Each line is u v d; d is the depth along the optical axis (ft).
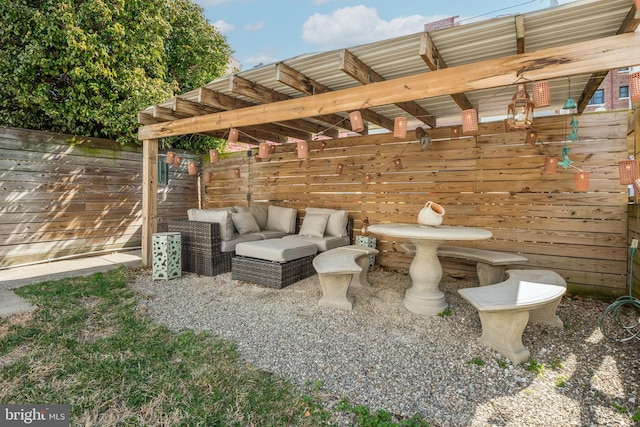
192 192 24.29
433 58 8.35
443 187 15.24
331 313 10.35
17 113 16.33
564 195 12.77
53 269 15.67
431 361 7.63
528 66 7.57
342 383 6.77
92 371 6.74
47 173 17.29
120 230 20.34
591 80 10.33
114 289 12.32
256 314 10.24
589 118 12.32
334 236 16.96
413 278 10.93
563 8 6.82
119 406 5.80
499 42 8.39
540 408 6.11
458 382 6.87
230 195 23.17
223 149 25.48
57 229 17.67
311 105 10.78
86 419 5.41
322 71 10.51
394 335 8.91
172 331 8.91
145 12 19.30
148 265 15.90
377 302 11.35
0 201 15.78
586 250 12.44
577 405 6.21
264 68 10.39
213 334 8.80
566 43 8.46
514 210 13.69
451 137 14.96
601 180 12.17
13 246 16.19
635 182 8.38
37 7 15.87
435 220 11.04
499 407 6.12
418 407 6.08
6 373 6.55
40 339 8.02
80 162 18.51
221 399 6.02
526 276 9.62
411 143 16.07
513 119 8.42
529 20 7.33
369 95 9.65
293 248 13.56
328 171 18.70
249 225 17.15
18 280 13.56
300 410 5.85
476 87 8.14
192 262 15.07
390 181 16.70
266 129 17.51
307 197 19.53
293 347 8.20
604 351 8.22
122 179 20.35
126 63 18.70
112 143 19.81
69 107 17.12
